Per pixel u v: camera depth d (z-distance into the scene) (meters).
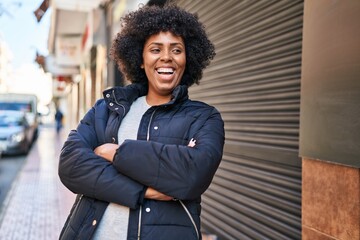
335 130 2.22
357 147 2.04
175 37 1.79
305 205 2.57
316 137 2.41
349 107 2.10
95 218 1.61
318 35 2.39
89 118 1.89
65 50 13.48
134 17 1.87
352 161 2.08
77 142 1.71
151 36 1.80
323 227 2.39
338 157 2.19
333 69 2.23
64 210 6.15
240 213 3.65
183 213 1.58
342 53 2.15
